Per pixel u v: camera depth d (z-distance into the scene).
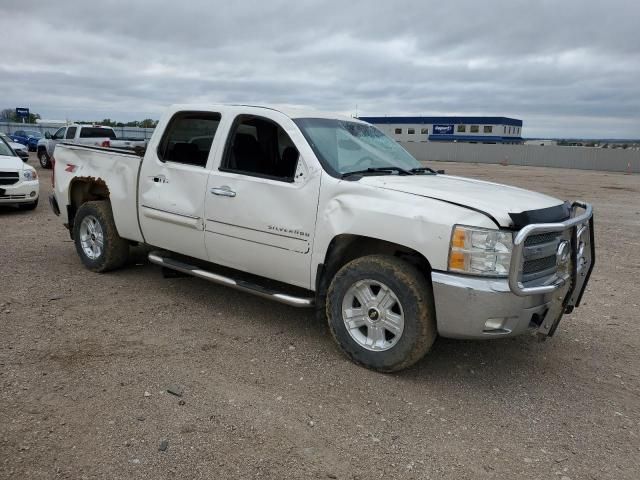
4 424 3.22
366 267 4.06
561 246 4.02
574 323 5.54
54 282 6.02
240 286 4.81
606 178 32.41
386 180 4.28
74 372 3.91
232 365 4.17
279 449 3.12
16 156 11.77
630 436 3.46
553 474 3.03
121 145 20.17
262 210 4.57
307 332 4.89
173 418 3.38
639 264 8.26
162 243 5.55
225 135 4.96
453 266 3.68
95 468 2.87
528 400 3.87
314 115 4.96
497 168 43.38
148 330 4.77
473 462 3.10
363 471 2.97
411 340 3.91
